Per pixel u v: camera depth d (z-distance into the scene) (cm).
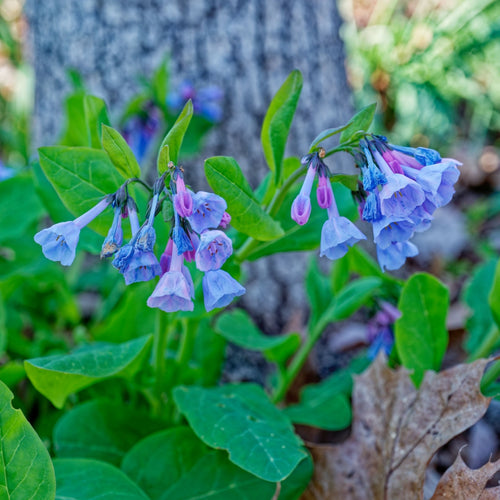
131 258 27
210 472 32
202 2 51
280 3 52
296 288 54
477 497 30
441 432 32
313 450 34
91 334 43
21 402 40
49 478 28
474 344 39
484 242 78
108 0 52
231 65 51
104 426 35
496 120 124
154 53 52
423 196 27
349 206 35
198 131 48
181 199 27
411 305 35
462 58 124
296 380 46
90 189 32
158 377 35
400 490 32
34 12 57
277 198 32
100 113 33
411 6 133
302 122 54
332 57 58
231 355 50
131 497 29
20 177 43
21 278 42
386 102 131
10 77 129
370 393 34
